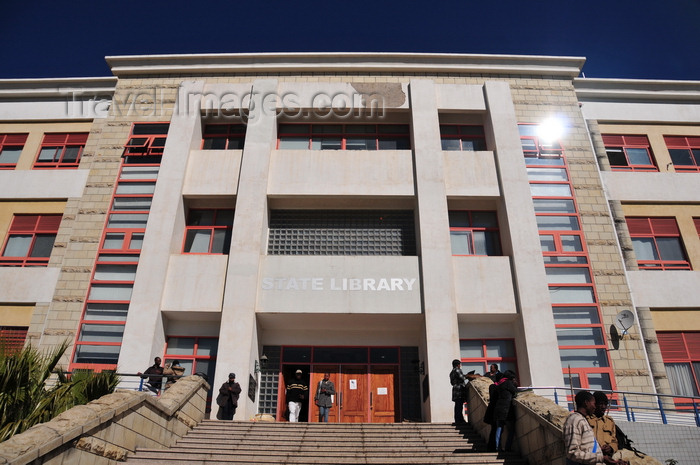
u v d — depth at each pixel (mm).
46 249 20141
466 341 18391
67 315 18375
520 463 9000
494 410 9781
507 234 19172
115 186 20703
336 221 20359
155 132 21750
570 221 19953
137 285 18094
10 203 20875
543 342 17188
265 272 18328
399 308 17797
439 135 20797
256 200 19406
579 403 6648
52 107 22891
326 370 18578
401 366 18594
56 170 21297
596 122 22297
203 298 18062
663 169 21531
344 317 18109
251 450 10258
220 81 22469
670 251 20047
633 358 17578
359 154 20609
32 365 9078
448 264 18250
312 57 22500
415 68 22438
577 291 18750
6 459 5941
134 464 8539
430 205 19312
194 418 12367
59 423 7203
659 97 22906
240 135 22031
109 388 10758
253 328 17438
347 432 11922
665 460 12281
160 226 19094
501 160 20297
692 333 18484
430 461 9172
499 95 21703
